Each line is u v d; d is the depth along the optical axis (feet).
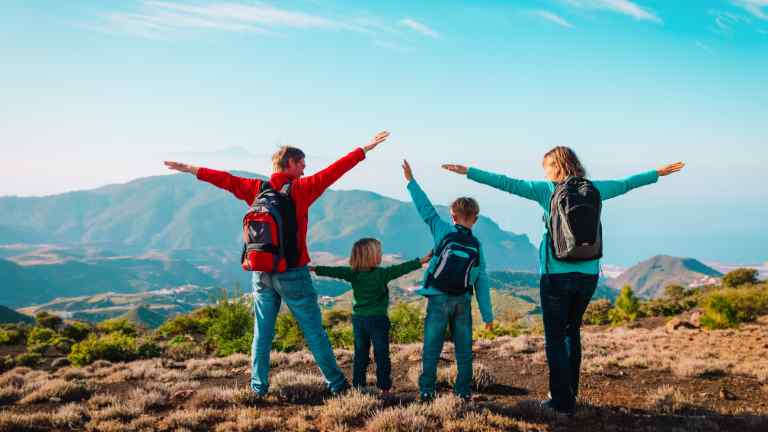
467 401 18.57
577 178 15.85
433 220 18.12
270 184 17.81
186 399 21.20
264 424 16.56
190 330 71.87
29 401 22.54
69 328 76.48
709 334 57.16
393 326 55.11
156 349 46.83
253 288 19.12
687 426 16.84
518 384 25.00
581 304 16.63
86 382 25.88
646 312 108.58
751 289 72.43
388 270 19.88
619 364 30.30
